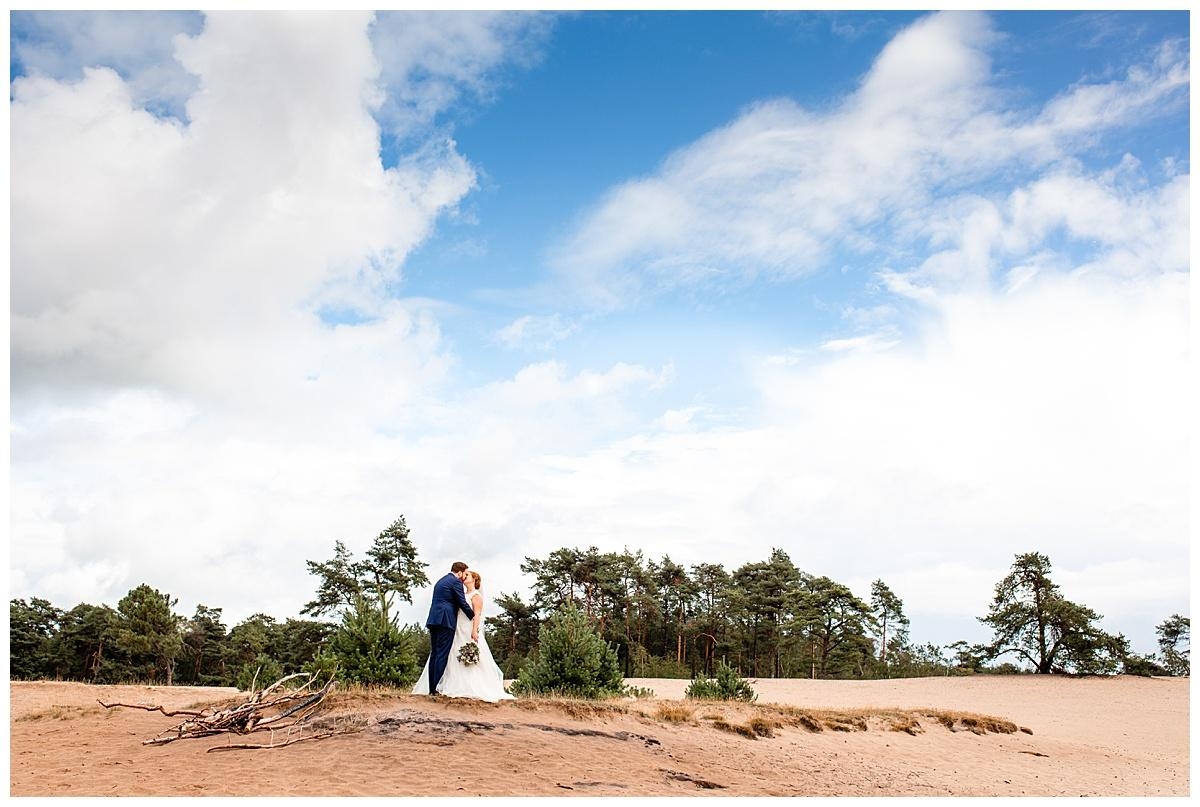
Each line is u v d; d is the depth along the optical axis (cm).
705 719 1631
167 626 6838
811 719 1830
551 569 7844
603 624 7619
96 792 862
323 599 6606
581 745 1223
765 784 1194
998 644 6644
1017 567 6644
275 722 1254
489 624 7925
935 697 4553
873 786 1318
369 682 1611
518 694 1875
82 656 7269
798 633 8088
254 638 7631
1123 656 6253
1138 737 2856
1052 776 1730
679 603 8581
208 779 931
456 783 951
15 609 7169
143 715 1511
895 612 8944
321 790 884
